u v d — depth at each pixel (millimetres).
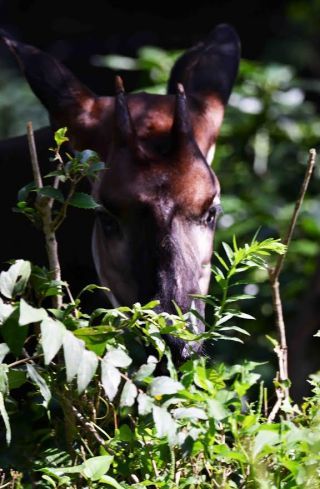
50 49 25234
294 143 13461
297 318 10594
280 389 6004
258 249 5836
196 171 7012
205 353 6766
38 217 6312
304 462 5113
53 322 5074
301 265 11555
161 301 6504
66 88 8133
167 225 6781
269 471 5270
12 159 8672
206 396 5160
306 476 4988
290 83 13547
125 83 23125
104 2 25281
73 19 25375
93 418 5824
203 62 8711
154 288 6594
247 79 13320
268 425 5094
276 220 12141
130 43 25203
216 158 12523
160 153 7215
